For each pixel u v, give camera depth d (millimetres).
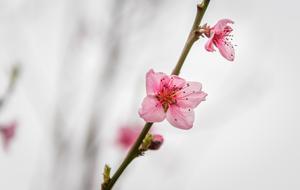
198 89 375
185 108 372
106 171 354
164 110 368
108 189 353
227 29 378
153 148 357
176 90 372
